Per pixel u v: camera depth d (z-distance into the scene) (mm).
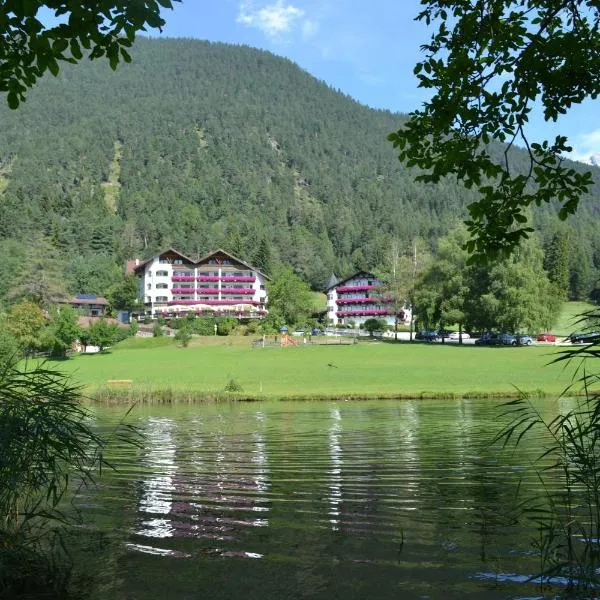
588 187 7852
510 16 7695
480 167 8125
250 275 133375
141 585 6625
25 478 7406
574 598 6059
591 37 7555
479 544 7789
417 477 12227
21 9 5316
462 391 35188
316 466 13695
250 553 7602
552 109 7793
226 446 17156
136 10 5445
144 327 95125
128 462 14406
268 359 63031
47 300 96562
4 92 6203
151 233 188875
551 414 23984
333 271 187125
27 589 6527
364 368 52906
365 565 7109
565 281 122875
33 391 7812
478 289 71438
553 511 9039
